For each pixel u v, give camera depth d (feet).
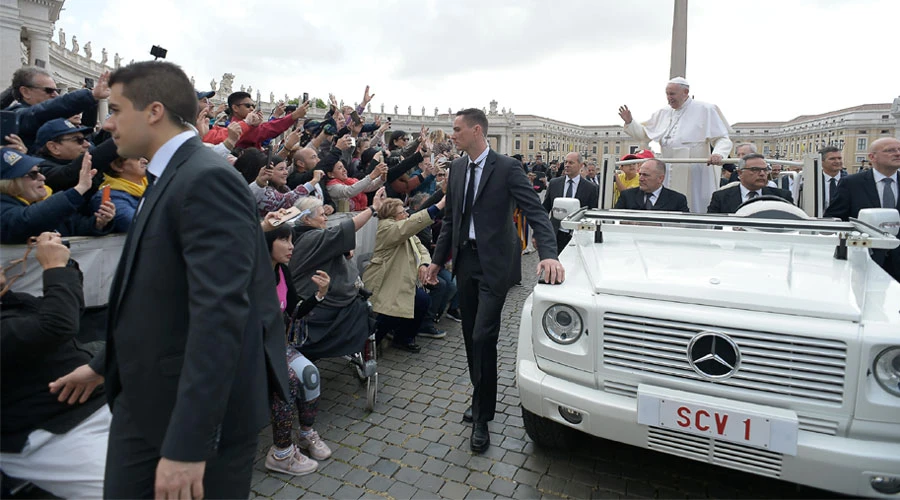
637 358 8.00
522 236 33.76
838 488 6.84
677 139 17.25
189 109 5.34
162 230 4.90
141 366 4.98
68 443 7.54
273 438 10.43
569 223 10.87
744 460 7.30
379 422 11.84
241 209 4.94
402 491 9.29
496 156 10.61
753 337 7.29
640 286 8.30
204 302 4.57
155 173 5.24
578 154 21.68
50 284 7.04
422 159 23.52
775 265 8.84
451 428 11.59
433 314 18.12
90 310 9.64
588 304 8.34
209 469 5.17
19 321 6.86
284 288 10.55
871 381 6.81
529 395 9.03
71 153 10.64
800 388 7.10
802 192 12.39
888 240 8.15
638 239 11.03
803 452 6.88
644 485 9.41
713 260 9.30
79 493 7.61
